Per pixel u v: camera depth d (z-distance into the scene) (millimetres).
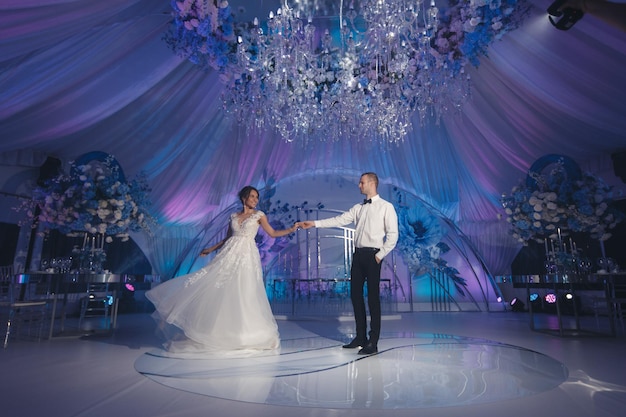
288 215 8484
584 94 5023
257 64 5039
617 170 6512
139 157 6688
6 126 4980
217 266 3352
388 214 3301
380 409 1790
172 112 6238
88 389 2111
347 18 5336
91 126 5926
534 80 5219
